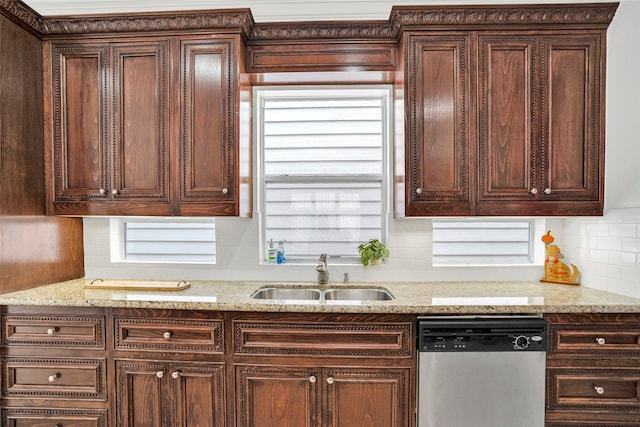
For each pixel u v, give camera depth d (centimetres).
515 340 167
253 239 239
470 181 195
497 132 195
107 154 208
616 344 170
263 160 250
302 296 224
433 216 197
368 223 250
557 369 170
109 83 206
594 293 195
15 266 197
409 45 196
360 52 213
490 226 248
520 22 193
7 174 192
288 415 177
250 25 206
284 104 251
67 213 211
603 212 195
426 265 235
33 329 185
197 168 204
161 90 204
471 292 202
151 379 181
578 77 194
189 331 180
